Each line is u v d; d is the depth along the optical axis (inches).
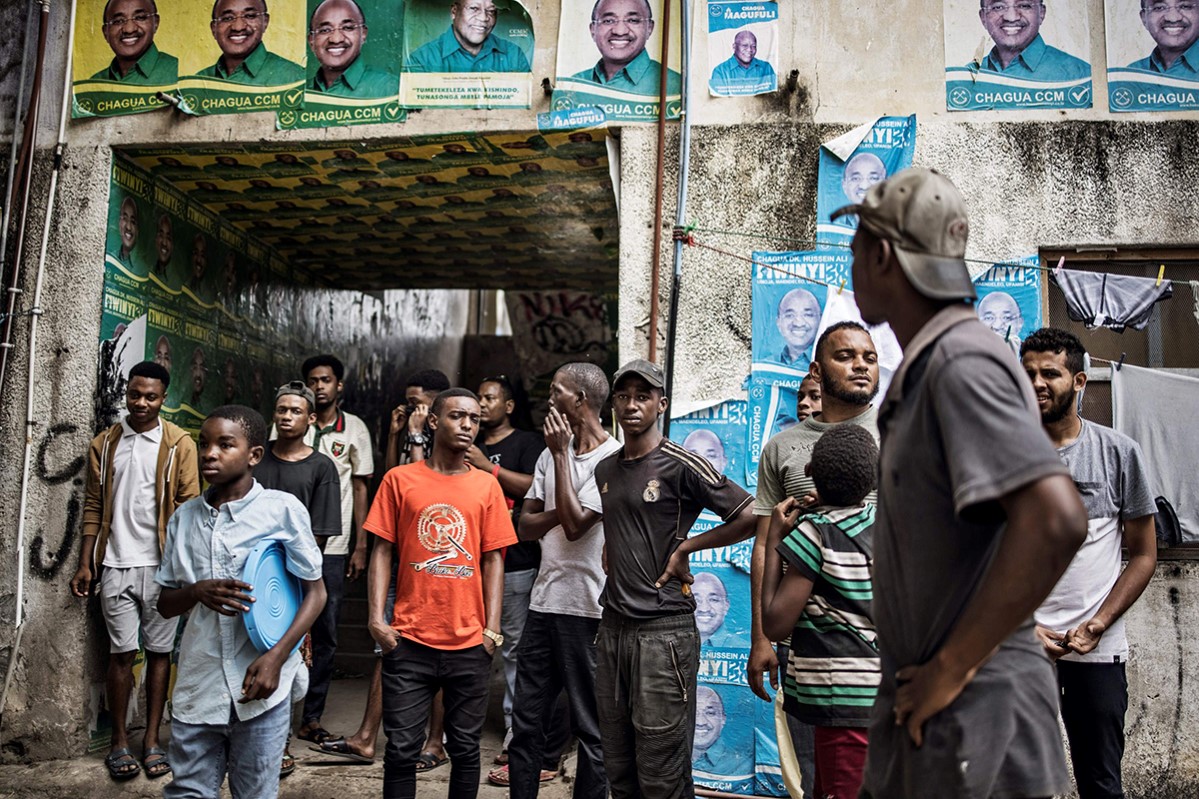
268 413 259.8
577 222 238.7
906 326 66.9
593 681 133.0
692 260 166.7
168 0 187.0
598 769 131.5
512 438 194.4
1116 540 117.5
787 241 165.0
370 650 258.4
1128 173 159.6
